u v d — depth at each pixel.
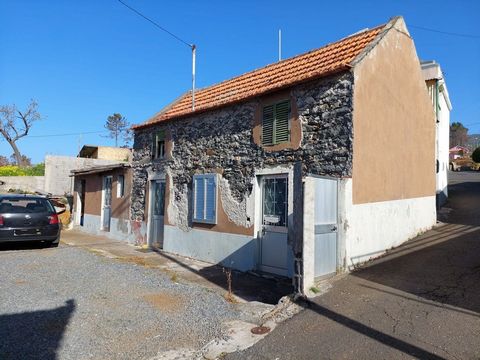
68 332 4.46
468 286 5.60
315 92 7.55
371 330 4.31
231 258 9.05
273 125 8.29
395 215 8.54
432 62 13.88
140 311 5.21
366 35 8.67
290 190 7.80
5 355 3.84
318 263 6.10
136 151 13.04
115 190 14.09
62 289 6.23
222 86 11.77
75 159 26.69
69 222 18.06
